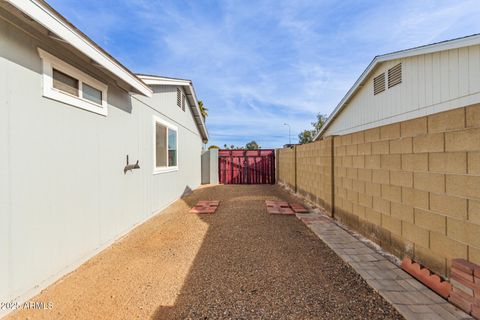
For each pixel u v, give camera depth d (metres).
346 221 4.59
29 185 2.35
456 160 2.16
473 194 2.00
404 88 6.60
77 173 3.08
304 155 7.77
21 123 2.28
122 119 4.36
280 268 2.90
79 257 3.07
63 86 2.91
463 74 5.00
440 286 2.21
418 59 6.12
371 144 3.67
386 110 7.41
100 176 3.62
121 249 3.61
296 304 2.18
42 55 2.53
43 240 2.50
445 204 2.28
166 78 6.41
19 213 2.23
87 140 3.31
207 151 13.16
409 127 2.80
